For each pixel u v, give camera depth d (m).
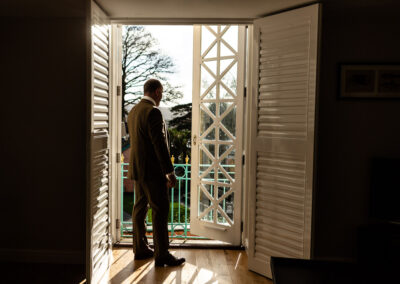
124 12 2.82
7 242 3.21
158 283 2.77
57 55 3.06
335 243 3.21
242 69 3.41
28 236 3.19
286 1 2.59
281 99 2.83
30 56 3.07
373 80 3.09
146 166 2.93
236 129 3.48
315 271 1.52
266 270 2.94
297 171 2.73
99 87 2.62
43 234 3.19
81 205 3.14
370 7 2.76
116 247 3.54
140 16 2.94
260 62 2.98
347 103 3.12
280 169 2.85
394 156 3.13
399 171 2.99
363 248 2.96
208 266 3.13
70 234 3.17
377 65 3.08
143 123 2.89
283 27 2.79
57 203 3.16
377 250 2.92
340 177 3.16
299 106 2.71
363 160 3.15
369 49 3.08
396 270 1.54
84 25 3.04
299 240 2.72
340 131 3.13
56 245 3.19
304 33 2.65
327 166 3.16
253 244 3.06
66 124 3.10
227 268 3.10
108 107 2.85
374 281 1.45
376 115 3.12
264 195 2.98
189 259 3.28
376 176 3.05
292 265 1.57
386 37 3.07
